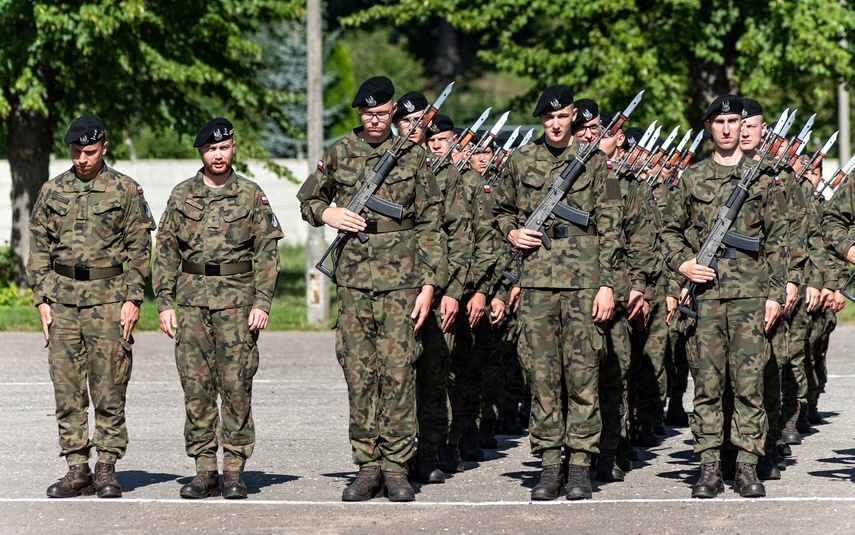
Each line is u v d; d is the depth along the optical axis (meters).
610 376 13.21
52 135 35.09
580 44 35.53
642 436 15.98
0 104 31.36
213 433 12.45
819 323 16.42
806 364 16.67
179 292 12.30
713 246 12.45
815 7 32.72
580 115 13.98
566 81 34.88
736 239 12.43
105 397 12.36
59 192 12.38
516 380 16.94
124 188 12.40
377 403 12.39
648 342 15.83
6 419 17.48
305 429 16.75
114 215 12.34
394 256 12.13
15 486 12.97
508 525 11.04
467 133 14.98
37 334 28.92
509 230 12.62
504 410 16.98
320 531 10.86
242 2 35.53
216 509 11.77
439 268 12.27
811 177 16.56
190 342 12.25
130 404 18.88
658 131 16.14
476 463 14.60
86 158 12.30
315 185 12.49
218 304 12.16
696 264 12.47
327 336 29.14
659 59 34.28
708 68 35.69
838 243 13.02
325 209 12.28
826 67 34.53
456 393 14.11
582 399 12.27
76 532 10.89
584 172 12.31
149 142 66.19
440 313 12.96
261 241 12.34
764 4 33.44
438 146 14.98
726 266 12.44
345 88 71.94
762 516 11.30
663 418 17.00
